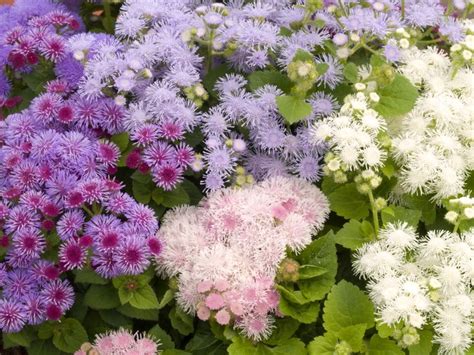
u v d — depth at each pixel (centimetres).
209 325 23
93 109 25
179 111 25
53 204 22
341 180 23
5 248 22
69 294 22
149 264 23
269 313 23
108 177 24
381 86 25
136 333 22
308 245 23
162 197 25
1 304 21
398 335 21
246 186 25
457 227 23
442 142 24
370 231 23
